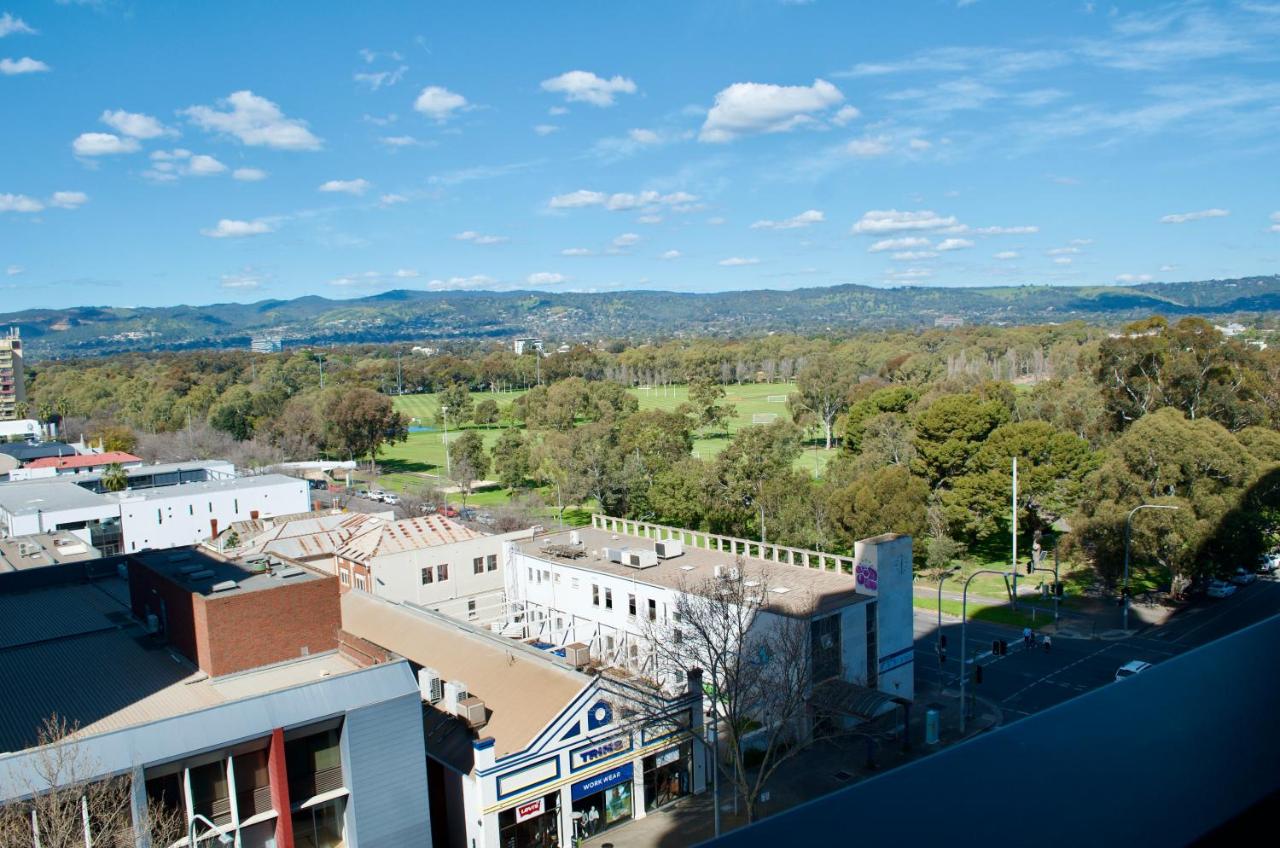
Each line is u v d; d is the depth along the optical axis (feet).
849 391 566.36
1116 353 364.58
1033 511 299.58
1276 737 19.84
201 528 308.40
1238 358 365.40
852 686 158.71
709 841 14.06
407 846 113.39
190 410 624.59
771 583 182.39
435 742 129.90
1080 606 244.63
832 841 14.26
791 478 291.99
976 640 218.18
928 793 15.72
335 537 242.99
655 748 138.92
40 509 283.18
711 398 591.37
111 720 111.04
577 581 208.54
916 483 277.23
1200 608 239.09
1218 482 244.42
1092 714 18.65
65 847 88.69
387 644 167.22
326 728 109.09
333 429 552.82
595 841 129.49
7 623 148.77
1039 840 14.75
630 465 355.36
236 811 103.45
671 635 165.58
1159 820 16.26
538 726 126.21
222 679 123.03
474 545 231.50
